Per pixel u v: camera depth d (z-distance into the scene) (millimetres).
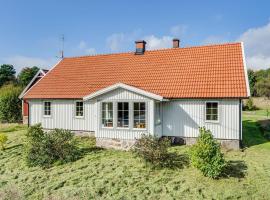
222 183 13883
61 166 17578
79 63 28250
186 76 22047
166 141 17594
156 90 21719
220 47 23797
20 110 35344
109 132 20516
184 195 13094
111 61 26938
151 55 25891
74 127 24359
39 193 14305
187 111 20703
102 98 20672
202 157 14586
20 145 22531
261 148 19953
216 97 19469
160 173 15562
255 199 12359
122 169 16250
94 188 14258
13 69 94750
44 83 27000
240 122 19297
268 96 70625
